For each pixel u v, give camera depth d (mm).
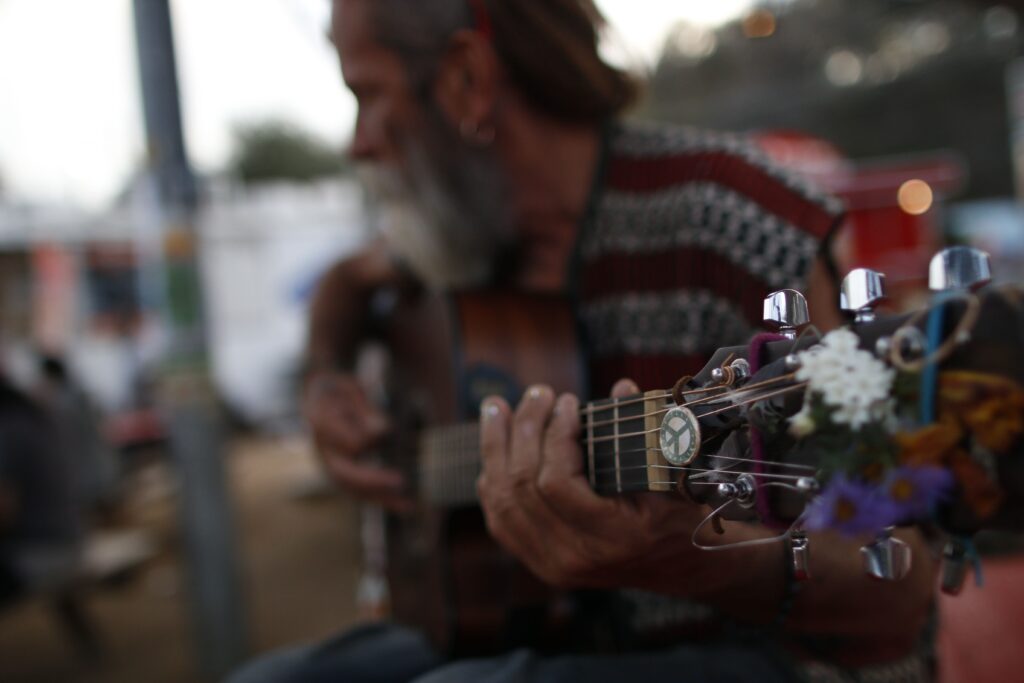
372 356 3104
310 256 10688
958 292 456
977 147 11367
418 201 1266
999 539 1541
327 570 4547
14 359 6871
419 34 1178
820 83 10617
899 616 786
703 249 961
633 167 1089
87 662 3461
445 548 1294
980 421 431
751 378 542
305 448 9039
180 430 3062
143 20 2881
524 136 1186
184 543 3121
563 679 839
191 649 3457
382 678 1281
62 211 8266
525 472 749
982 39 10672
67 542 3309
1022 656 1256
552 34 1129
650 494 697
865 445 461
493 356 1205
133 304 8320
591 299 1126
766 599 772
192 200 3021
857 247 4574
